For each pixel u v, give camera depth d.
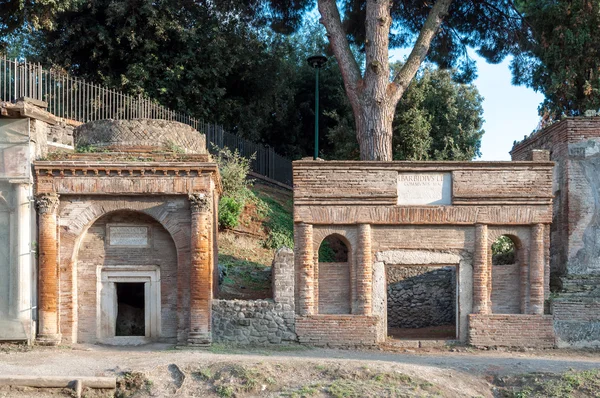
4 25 32.22
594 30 30.81
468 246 20.88
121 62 34.97
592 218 21.92
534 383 16.50
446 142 37.47
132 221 20.59
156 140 21.88
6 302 19.27
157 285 20.55
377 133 26.61
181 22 35.09
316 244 20.67
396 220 20.59
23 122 19.56
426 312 26.59
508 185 20.75
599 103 30.59
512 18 31.30
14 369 16.41
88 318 20.23
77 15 33.84
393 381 16.09
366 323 20.33
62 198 19.94
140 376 16.08
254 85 39.00
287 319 20.30
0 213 19.42
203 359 17.31
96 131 21.95
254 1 34.28
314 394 15.37
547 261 20.80
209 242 19.95
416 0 31.77
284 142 43.59
